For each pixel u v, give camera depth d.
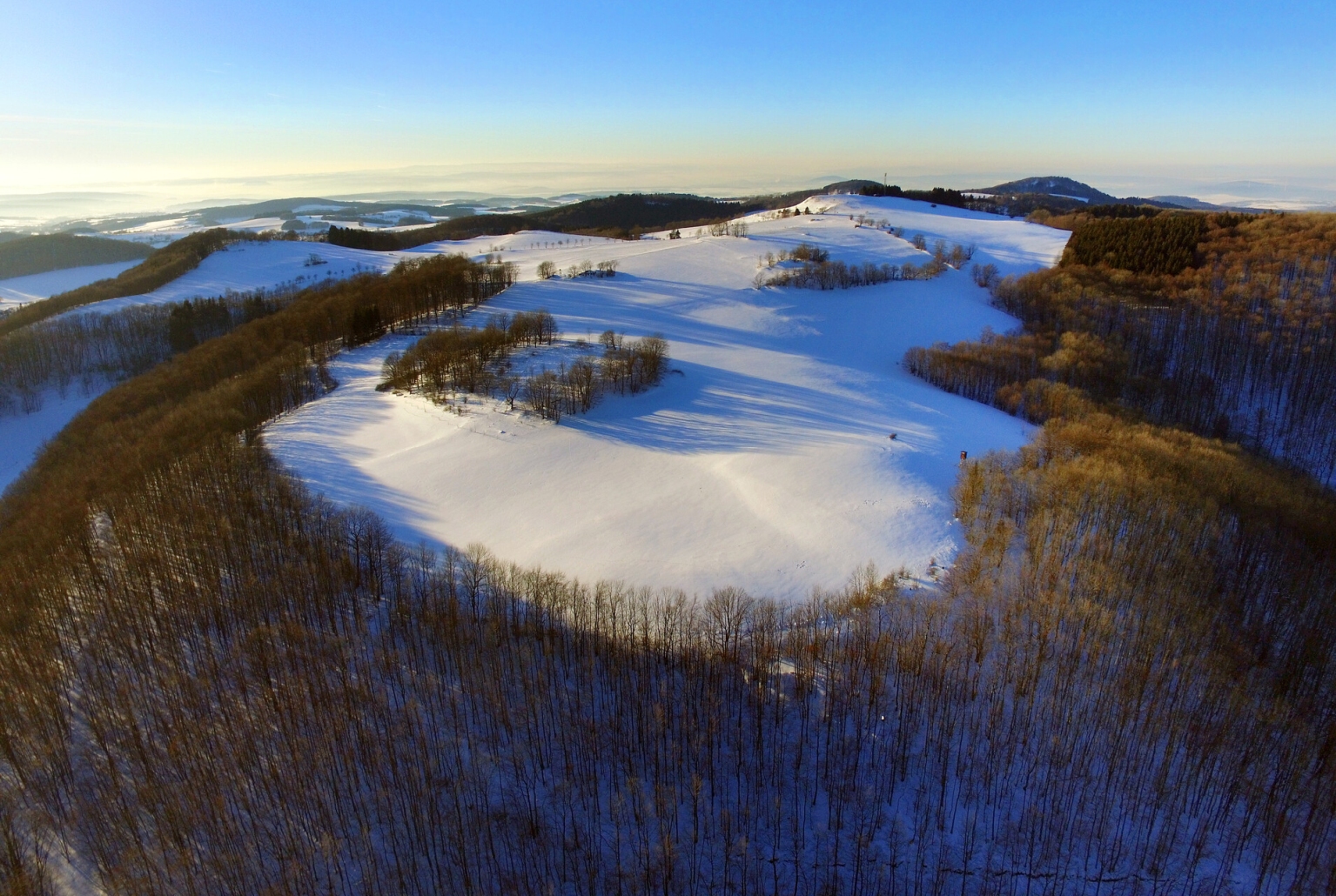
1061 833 37.03
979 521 58.16
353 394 96.06
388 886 35.16
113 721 42.88
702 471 70.88
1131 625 46.16
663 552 57.41
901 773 39.50
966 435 79.06
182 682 44.81
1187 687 42.81
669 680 44.12
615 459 74.38
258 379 93.81
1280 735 41.44
